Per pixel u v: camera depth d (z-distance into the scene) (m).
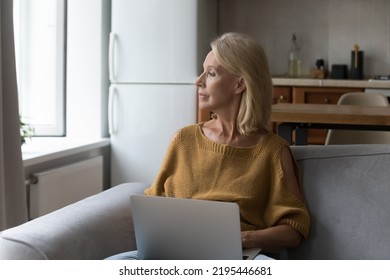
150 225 1.80
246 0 5.76
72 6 4.57
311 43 5.71
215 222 1.71
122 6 4.64
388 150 2.06
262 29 5.76
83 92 4.61
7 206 2.88
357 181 2.03
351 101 4.17
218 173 2.05
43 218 1.93
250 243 1.91
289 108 3.45
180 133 2.15
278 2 5.72
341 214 2.00
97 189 4.31
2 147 2.78
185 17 4.58
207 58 2.12
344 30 5.66
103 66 4.66
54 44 4.52
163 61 4.62
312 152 2.14
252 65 2.05
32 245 1.73
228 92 2.07
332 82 5.01
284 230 1.96
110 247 1.98
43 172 3.59
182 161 2.11
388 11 5.59
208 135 2.13
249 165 2.04
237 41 2.08
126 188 2.36
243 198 2.00
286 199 2.01
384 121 3.08
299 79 5.05
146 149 4.69
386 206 1.96
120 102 4.70
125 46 4.66
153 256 1.84
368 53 5.64
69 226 1.88
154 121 4.67
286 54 5.74
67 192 3.85
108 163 4.79
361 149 2.10
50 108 4.57
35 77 4.51
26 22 4.45
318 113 3.16
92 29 4.57
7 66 2.86
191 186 2.06
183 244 1.77
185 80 4.60
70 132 4.64
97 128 4.62
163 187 2.15
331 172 2.08
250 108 2.04
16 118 2.90
